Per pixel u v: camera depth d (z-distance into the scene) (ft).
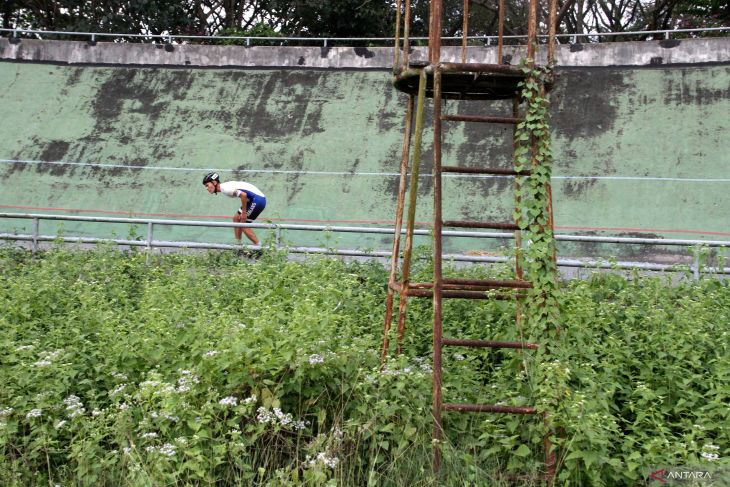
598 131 59.72
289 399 18.40
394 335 21.21
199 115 66.59
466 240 48.78
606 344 22.12
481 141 59.72
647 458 16.44
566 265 32.24
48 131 65.05
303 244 51.39
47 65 73.10
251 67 71.92
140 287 32.17
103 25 91.40
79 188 58.75
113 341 21.20
